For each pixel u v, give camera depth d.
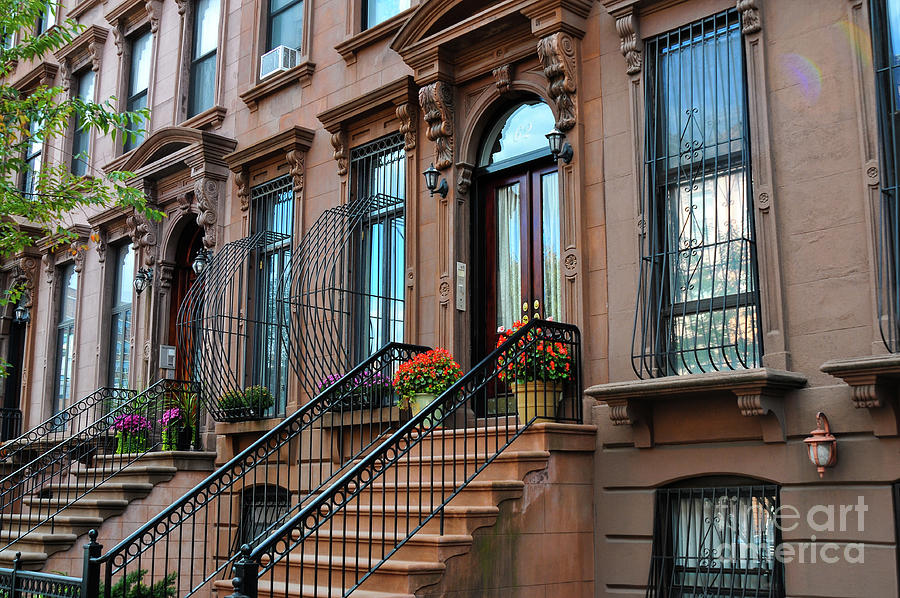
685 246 8.26
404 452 7.17
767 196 7.57
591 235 8.70
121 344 15.23
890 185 7.04
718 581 7.63
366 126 11.23
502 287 9.89
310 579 7.64
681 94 8.41
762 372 6.85
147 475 11.26
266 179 12.46
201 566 11.20
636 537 7.91
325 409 9.03
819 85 7.45
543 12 9.01
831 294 7.16
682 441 7.75
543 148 9.63
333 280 10.37
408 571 6.76
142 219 14.18
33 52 13.05
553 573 7.73
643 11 8.63
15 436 17.45
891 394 6.63
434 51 9.96
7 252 13.73
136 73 16.25
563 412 8.48
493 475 7.87
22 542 10.70
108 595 6.95
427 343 10.02
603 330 8.47
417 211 10.38
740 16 7.94
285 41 13.02
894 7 7.26
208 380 12.30
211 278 12.05
